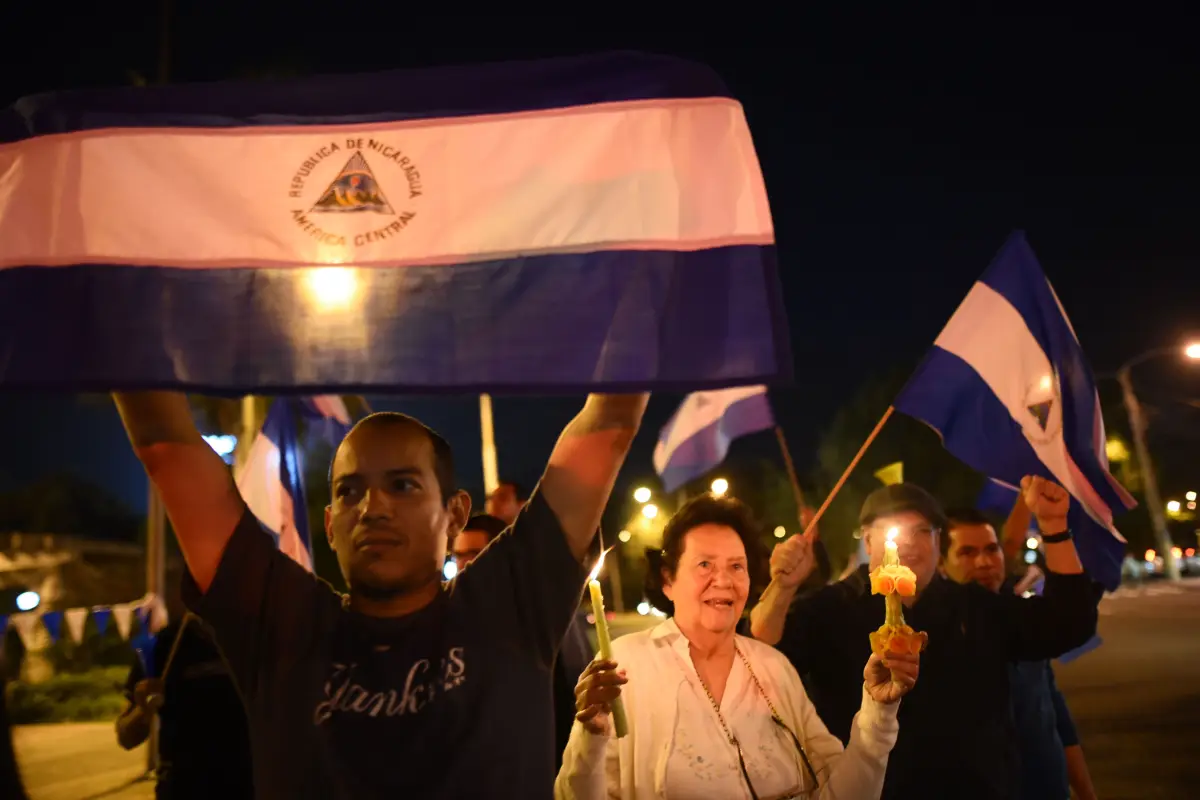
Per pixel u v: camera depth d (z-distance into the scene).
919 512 3.97
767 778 3.05
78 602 20.34
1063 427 4.26
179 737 4.29
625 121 2.40
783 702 3.21
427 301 2.35
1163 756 9.68
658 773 3.01
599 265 2.34
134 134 2.43
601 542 2.57
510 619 2.41
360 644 2.34
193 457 2.41
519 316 2.33
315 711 2.26
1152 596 38.31
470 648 2.34
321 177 2.41
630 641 3.27
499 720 2.28
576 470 2.51
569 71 2.43
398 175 2.40
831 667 3.98
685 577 3.28
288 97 2.45
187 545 2.41
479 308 2.34
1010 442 4.28
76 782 9.54
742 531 3.45
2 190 2.42
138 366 2.33
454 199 2.39
